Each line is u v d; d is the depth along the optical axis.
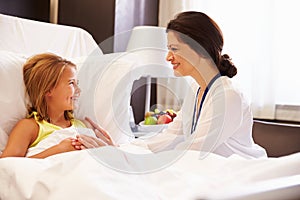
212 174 0.85
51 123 1.28
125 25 2.41
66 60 1.31
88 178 0.72
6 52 1.37
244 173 0.83
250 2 2.28
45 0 2.30
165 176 0.82
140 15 2.56
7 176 0.87
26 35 1.69
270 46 2.20
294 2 2.17
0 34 1.60
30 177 0.82
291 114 2.19
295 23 2.17
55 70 1.25
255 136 1.65
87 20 2.39
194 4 2.51
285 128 1.60
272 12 2.19
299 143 1.56
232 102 1.19
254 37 2.26
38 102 1.26
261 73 2.22
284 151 1.58
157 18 2.72
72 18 2.41
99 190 0.70
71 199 0.70
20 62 1.33
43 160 0.91
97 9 2.36
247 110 1.27
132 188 0.73
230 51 2.35
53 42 1.78
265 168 0.84
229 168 0.88
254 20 2.26
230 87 1.22
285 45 2.19
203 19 1.21
